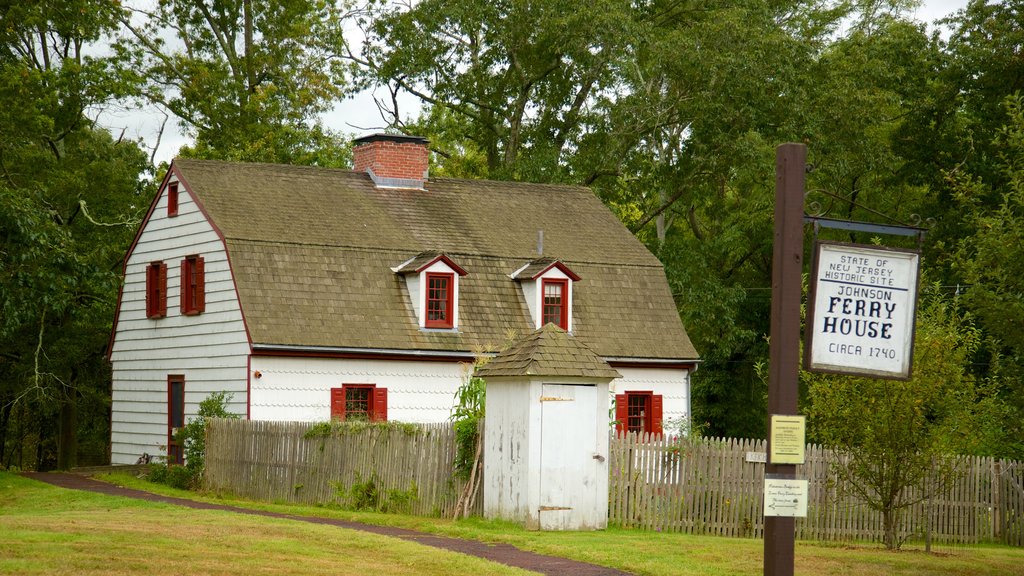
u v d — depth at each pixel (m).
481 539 17.91
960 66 43.22
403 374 30.84
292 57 48.31
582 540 17.84
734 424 48.84
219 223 30.52
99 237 39.56
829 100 42.56
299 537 16.81
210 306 30.61
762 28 43.62
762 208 50.03
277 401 29.08
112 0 43.72
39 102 37.97
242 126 46.06
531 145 47.44
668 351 34.22
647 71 45.22
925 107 44.25
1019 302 15.22
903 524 22.08
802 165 11.09
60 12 40.06
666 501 20.78
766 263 52.75
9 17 38.91
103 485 28.41
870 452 18.61
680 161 44.66
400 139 35.47
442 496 21.02
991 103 42.31
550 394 19.58
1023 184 15.99
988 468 22.81
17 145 38.06
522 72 46.72
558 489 19.53
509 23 43.81
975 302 15.82
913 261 11.62
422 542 17.52
